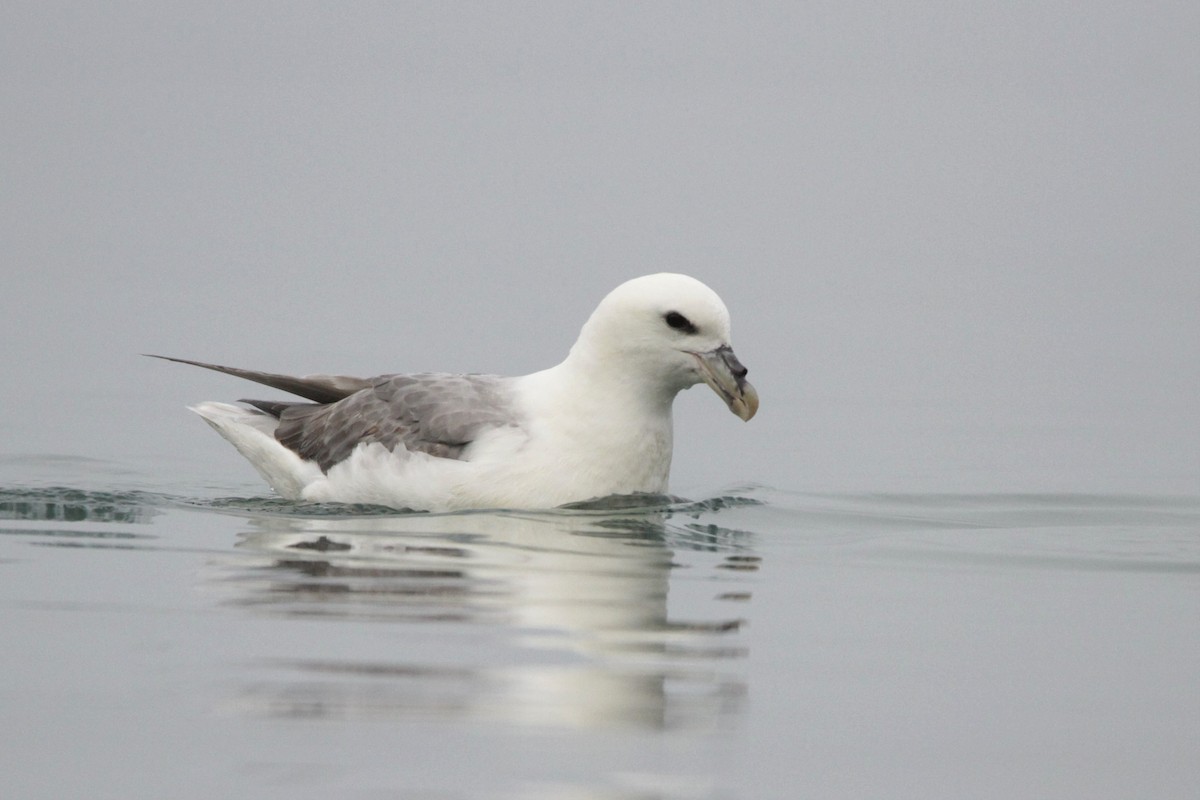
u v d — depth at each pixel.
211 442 20.44
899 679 10.26
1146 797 8.48
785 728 9.26
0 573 12.22
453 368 24.94
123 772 8.27
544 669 9.97
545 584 12.12
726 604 11.91
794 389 25.00
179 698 9.30
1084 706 9.84
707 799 8.16
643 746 8.83
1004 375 26.39
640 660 10.32
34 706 9.15
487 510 14.64
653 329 14.53
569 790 8.16
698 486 17.67
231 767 8.33
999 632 11.41
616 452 14.80
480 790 8.12
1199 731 9.41
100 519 14.53
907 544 14.52
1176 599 12.50
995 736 9.27
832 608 11.94
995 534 15.12
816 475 18.59
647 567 12.98
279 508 15.18
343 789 8.09
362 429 15.45
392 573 12.31
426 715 9.12
